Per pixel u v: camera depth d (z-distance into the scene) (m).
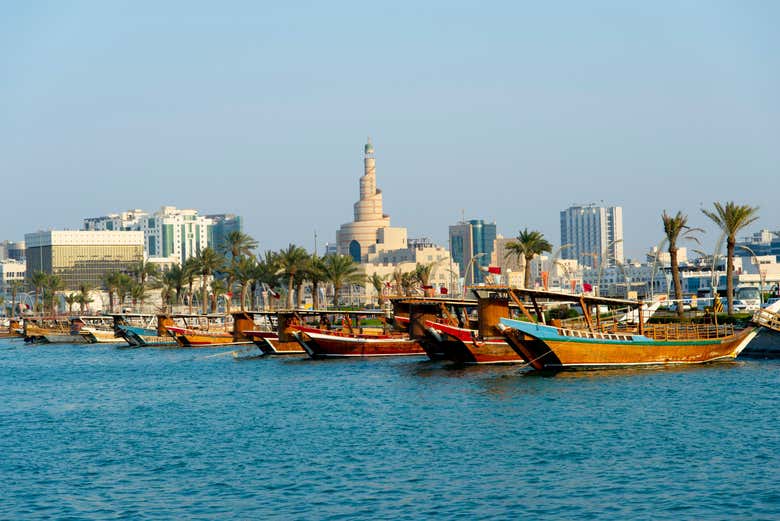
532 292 98.44
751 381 89.19
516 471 56.34
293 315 146.62
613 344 99.06
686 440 63.06
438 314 126.06
